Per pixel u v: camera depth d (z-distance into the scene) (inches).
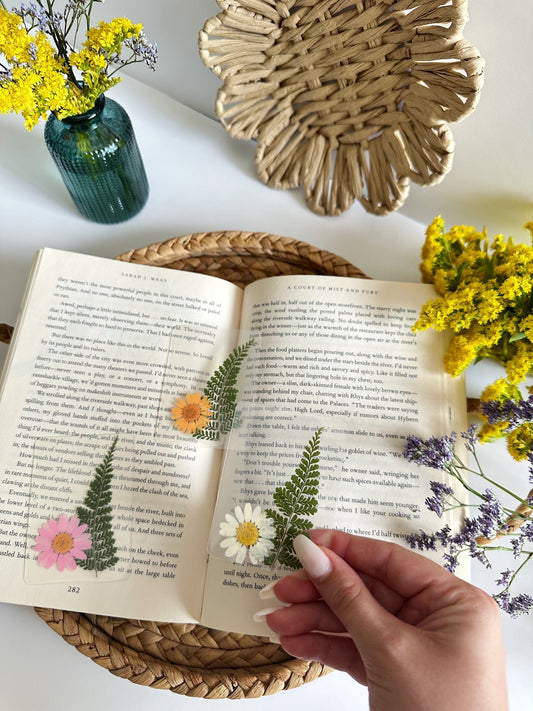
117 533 11.5
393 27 11.4
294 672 11.1
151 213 15.4
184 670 11.1
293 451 11.8
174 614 11.1
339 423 12.0
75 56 10.5
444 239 12.6
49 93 10.2
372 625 8.8
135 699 11.8
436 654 8.6
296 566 11.1
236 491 11.6
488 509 10.6
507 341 12.1
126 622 11.6
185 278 13.0
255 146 16.2
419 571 9.9
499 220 14.1
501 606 10.8
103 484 11.7
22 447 11.7
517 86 11.0
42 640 12.0
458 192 14.1
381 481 11.7
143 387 12.3
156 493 11.7
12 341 12.4
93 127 11.9
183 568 11.4
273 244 13.7
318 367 12.4
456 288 12.3
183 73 15.6
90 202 13.9
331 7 11.6
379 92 12.6
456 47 10.3
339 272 13.6
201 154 16.1
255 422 12.1
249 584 11.2
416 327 12.0
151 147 16.1
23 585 11.1
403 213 15.8
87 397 12.1
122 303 12.8
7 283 14.5
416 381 12.4
